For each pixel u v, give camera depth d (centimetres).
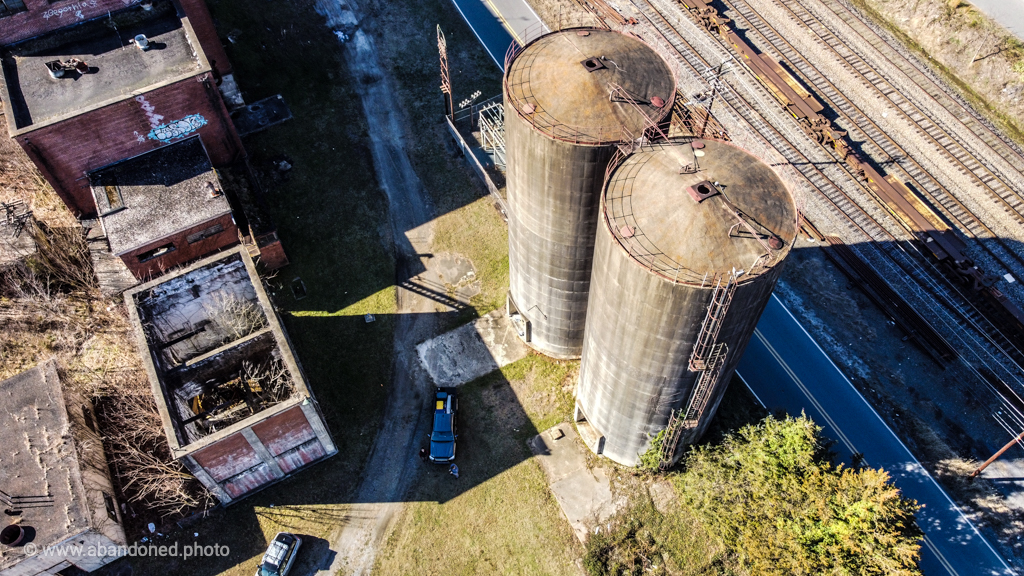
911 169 3478
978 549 2427
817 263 3191
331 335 2952
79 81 2850
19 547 2053
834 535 2058
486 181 3397
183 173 2895
